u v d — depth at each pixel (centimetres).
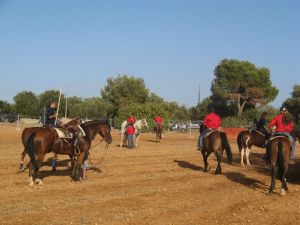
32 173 1405
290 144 1362
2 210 1027
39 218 964
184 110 11088
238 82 7369
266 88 7644
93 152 2530
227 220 1009
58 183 1409
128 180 1538
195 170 1884
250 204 1191
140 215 1020
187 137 4597
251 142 2111
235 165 2125
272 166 1353
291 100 7125
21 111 8456
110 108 7906
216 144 1752
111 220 964
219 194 1323
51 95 8244
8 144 2814
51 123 1501
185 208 1111
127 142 3139
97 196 1225
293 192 1402
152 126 5350
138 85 8088
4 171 1625
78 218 973
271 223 1002
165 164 2070
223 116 7706
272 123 1434
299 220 1040
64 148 1419
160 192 1317
